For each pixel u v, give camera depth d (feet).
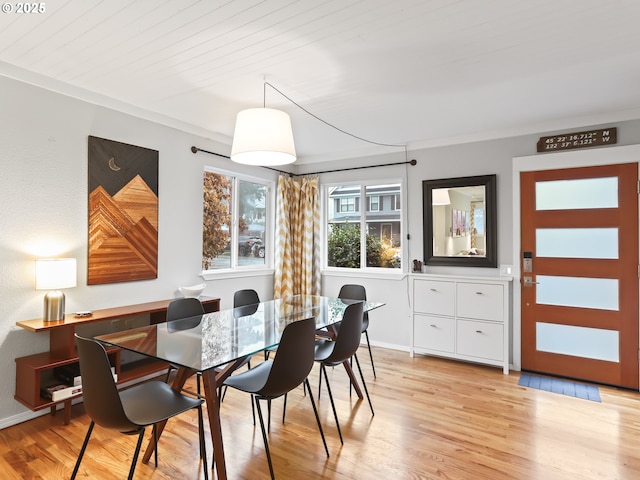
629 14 6.07
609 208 10.93
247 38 6.92
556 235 11.67
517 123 11.84
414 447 7.37
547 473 6.55
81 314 8.84
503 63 7.82
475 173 12.90
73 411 8.89
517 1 5.75
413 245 14.14
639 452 7.25
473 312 12.14
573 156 11.30
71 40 7.02
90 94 9.41
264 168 15.31
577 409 9.16
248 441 7.59
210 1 5.81
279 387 6.37
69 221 9.11
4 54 7.56
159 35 6.84
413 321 13.26
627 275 10.68
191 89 9.27
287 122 8.36
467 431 8.02
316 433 7.92
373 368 11.39
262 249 15.71
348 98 9.80
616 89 9.16
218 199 13.62
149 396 6.31
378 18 6.23
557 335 11.61
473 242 12.91
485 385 10.69
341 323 7.96
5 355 8.08
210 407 6.02
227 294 13.65
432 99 9.86
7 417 8.11
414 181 14.12
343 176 15.70
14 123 8.19
